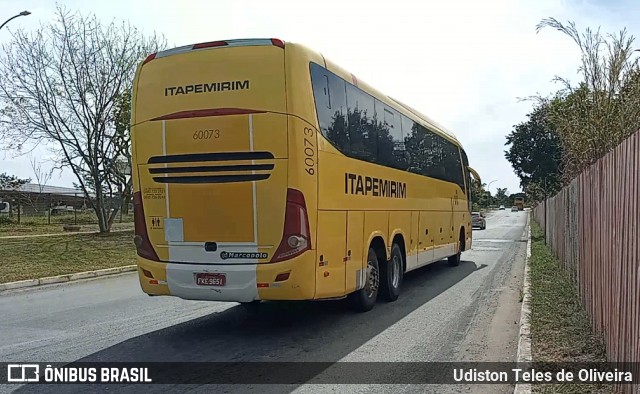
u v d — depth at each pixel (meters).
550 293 10.87
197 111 7.62
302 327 8.73
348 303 9.92
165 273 7.80
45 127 27.47
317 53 8.01
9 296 12.49
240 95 7.48
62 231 31.42
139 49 28.94
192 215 7.68
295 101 7.39
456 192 16.92
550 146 40.41
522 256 21.17
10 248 20.55
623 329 5.27
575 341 7.23
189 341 7.86
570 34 10.30
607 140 9.28
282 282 7.36
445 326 8.84
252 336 8.15
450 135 16.34
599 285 7.12
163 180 7.80
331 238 8.06
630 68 9.25
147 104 7.91
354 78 9.20
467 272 16.12
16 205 41.56
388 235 10.57
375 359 6.98
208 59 7.64
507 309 10.31
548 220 22.59
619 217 5.70
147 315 9.77
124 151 28.88
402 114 11.69
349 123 8.84
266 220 7.40
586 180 8.80
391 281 10.89
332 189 8.12
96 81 27.98
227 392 5.73
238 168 7.46
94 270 16.41
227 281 7.50
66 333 8.40
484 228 44.19
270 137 7.36
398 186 11.23
